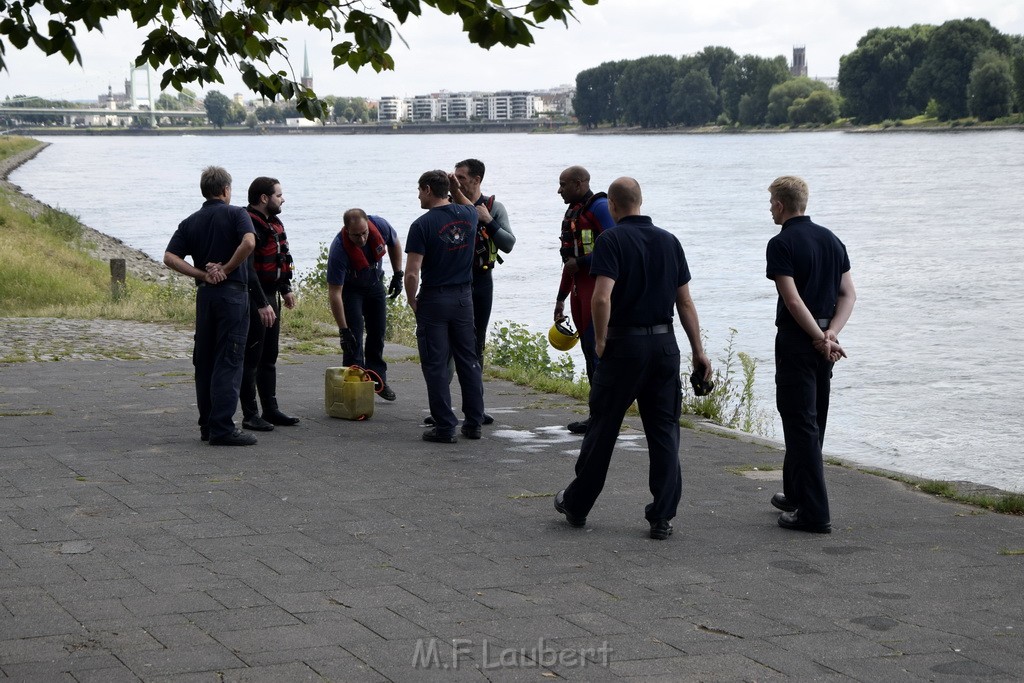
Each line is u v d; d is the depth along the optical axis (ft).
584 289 27.76
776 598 16.34
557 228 154.61
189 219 26.55
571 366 44.06
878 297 84.69
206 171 26.71
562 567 17.76
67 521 19.92
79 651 13.89
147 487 22.54
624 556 18.42
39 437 27.58
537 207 195.11
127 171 347.15
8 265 75.05
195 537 19.06
